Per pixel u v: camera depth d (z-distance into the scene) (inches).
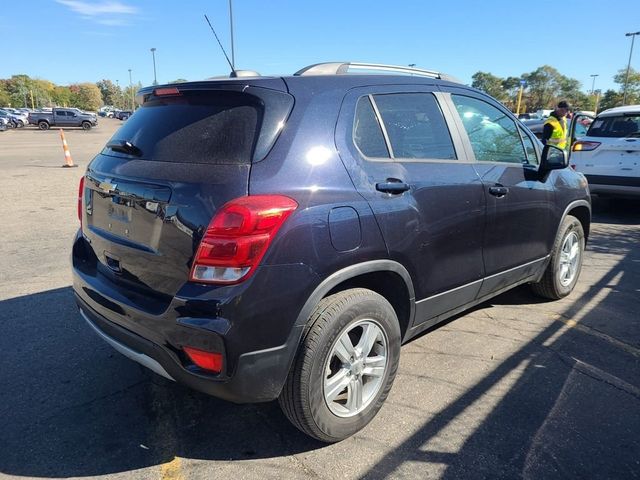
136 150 107.8
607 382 130.1
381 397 112.3
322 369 97.8
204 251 87.6
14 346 147.6
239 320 86.7
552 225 166.2
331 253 95.6
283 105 98.6
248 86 99.7
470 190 128.0
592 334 157.8
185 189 91.9
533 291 185.0
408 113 121.0
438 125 127.9
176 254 91.9
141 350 97.8
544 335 157.3
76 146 1016.9
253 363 89.8
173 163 97.9
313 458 102.1
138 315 95.6
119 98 6127.0
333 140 102.0
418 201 113.4
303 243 91.7
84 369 135.8
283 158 94.0
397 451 103.9
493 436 108.5
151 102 117.2
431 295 122.3
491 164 139.5
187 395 124.6
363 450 104.3
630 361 141.0
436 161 123.0
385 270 107.3
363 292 104.2
